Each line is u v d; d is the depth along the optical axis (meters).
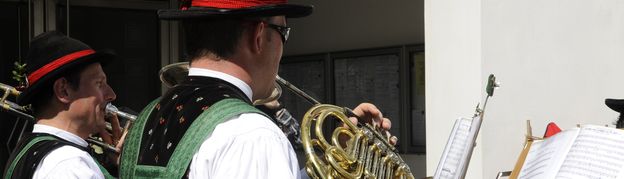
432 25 3.81
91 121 2.41
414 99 4.92
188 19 1.60
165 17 1.62
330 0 5.38
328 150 1.69
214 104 1.52
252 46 1.59
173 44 5.55
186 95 1.58
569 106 3.98
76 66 2.36
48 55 2.34
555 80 3.93
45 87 2.34
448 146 1.93
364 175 1.73
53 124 2.37
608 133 1.73
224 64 1.59
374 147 1.81
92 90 2.40
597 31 4.09
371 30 5.14
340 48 5.33
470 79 3.65
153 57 5.57
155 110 1.66
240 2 1.57
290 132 2.81
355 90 5.25
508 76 3.73
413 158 4.96
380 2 5.08
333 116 1.82
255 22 1.59
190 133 1.51
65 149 2.25
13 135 3.95
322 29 5.44
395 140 1.98
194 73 1.62
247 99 1.58
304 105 5.50
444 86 3.75
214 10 1.56
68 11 5.15
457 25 3.71
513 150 3.77
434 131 3.79
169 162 1.51
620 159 1.68
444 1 3.76
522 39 3.79
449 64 3.74
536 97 3.85
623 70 4.16
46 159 2.22
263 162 1.45
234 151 1.45
